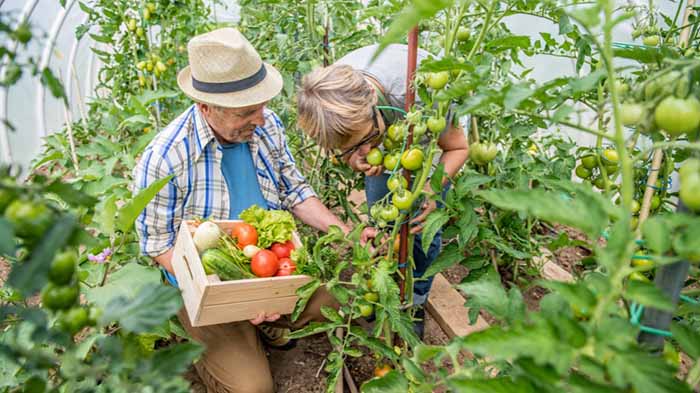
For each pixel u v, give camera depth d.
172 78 3.70
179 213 1.94
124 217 1.42
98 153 2.32
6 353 0.69
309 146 2.70
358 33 2.52
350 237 1.63
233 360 1.92
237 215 2.04
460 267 2.99
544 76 3.57
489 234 1.66
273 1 2.75
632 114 0.80
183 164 1.84
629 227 0.67
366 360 2.28
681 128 0.73
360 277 1.62
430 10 0.62
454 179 1.91
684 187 0.68
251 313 1.65
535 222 2.32
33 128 4.08
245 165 2.01
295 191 2.22
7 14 0.60
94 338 1.40
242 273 1.62
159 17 3.21
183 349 0.75
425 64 1.05
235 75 1.65
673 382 0.60
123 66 3.53
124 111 2.95
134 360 0.83
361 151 1.76
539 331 0.65
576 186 0.72
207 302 1.54
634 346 0.64
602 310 0.66
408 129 1.53
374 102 1.63
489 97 0.81
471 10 2.23
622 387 0.62
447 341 2.43
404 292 1.86
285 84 2.61
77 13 4.48
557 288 0.68
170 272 1.95
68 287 0.66
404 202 1.53
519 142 1.93
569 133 3.51
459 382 0.72
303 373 2.27
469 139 1.97
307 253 1.67
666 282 0.82
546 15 1.55
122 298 0.73
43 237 0.58
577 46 1.64
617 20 0.68
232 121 1.76
